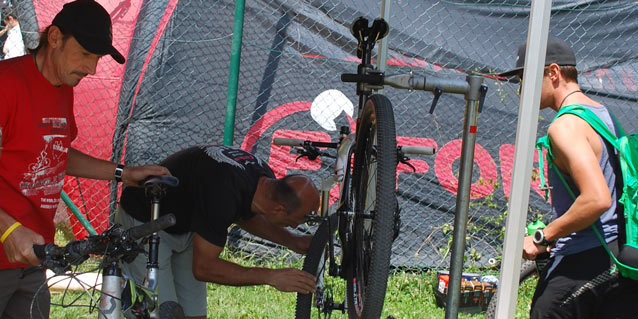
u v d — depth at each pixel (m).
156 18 5.86
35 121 2.50
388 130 2.47
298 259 6.11
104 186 5.88
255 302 5.18
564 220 2.64
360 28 2.79
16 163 2.50
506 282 2.41
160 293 3.23
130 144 5.83
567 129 2.68
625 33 6.14
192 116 5.88
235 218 3.10
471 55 6.05
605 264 2.66
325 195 2.98
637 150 2.62
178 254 3.47
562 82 2.88
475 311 5.11
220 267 3.04
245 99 5.97
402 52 5.99
